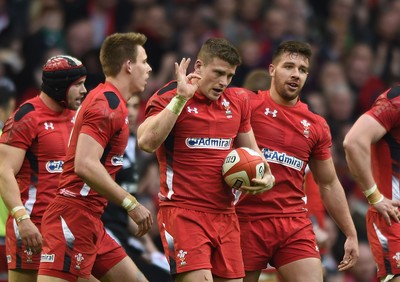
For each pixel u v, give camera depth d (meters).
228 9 55.69
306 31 57.25
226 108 26.86
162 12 52.81
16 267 27.88
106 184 25.53
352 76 55.19
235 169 26.31
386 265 28.17
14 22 52.84
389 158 28.36
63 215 26.56
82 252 26.61
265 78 32.19
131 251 32.84
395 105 27.84
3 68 48.81
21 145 27.31
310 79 53.12
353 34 59.28
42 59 49.16
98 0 54.16
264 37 55.12
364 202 44.50
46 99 27.80
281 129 28.44
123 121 26.36
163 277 33.72
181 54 49.53
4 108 32.50
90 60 41.56
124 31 54.03
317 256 28.50
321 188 29.28
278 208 28.41
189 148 26.45
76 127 26.45
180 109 25.52
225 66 26.19
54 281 26.39
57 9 51.72
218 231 26.55
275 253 28.58
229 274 26.58
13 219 27.89
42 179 27.62
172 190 26.56
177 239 26.23
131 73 27.03
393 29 59.53
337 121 50.50
